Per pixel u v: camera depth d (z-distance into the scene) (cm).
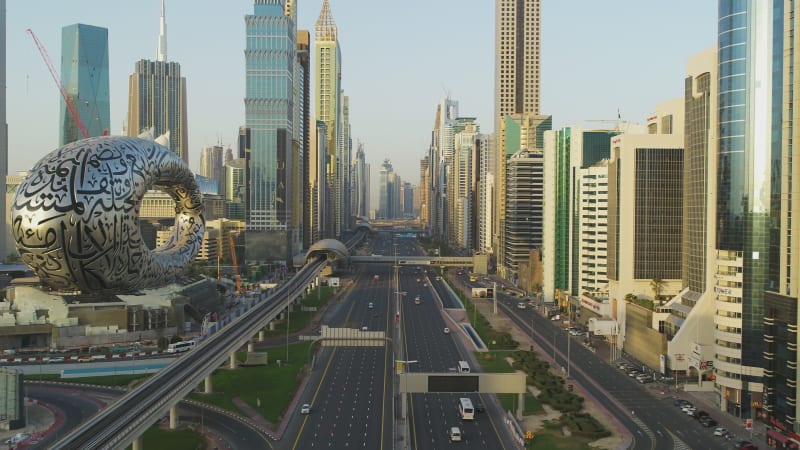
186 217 18262
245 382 18338
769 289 14900
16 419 14225
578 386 18488
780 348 14438
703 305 19062
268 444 13688
